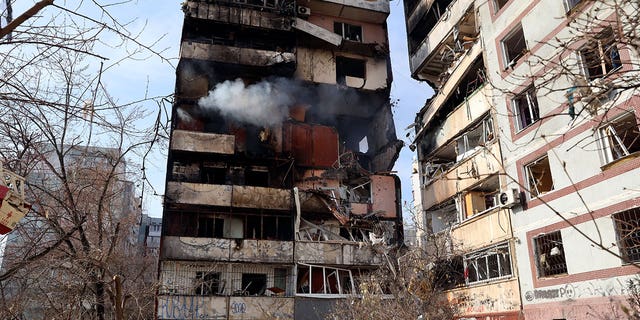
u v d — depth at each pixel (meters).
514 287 18.19
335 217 28.05
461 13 24.67
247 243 25.42
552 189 17.52
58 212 9.83
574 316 15.15
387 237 28.41
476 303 20.23
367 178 29.89
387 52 33.28
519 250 18.22
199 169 27.84
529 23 18.80
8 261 8.26
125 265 14.04
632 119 14.13
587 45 6.12
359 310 19.44
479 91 22.06
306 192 27.59
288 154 29.14
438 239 23.09
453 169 24.00
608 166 14.66
